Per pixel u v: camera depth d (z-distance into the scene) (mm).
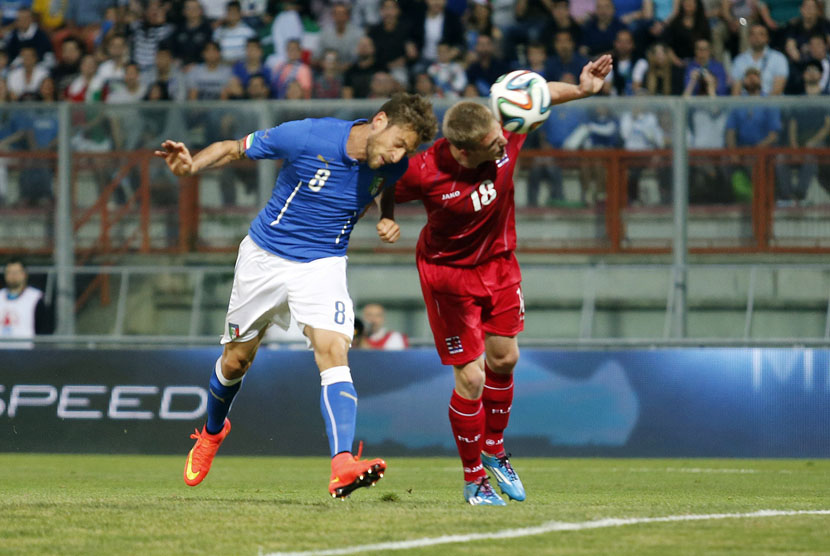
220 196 47781
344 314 17516
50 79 56031
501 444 19938
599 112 46875
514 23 54219
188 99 55406
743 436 39469
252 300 18031
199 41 55812
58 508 16312
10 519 14758
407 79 54281
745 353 39594
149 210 47781
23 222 47531
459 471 32844
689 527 14250
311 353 40062
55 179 47438
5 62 56625
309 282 17516
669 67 52406
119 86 55812
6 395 41062
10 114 47469
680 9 52594
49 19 57219
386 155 16578
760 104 45875
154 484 26672
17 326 44844
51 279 45250
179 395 40469
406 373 40031
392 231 17844
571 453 39781
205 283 46125
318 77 54750
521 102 18344
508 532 13508
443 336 18734
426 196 18172
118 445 40531
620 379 39844
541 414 39906
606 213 47125
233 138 46781
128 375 40719
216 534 13289
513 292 19062
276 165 47719
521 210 47750
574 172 47250
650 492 24156
